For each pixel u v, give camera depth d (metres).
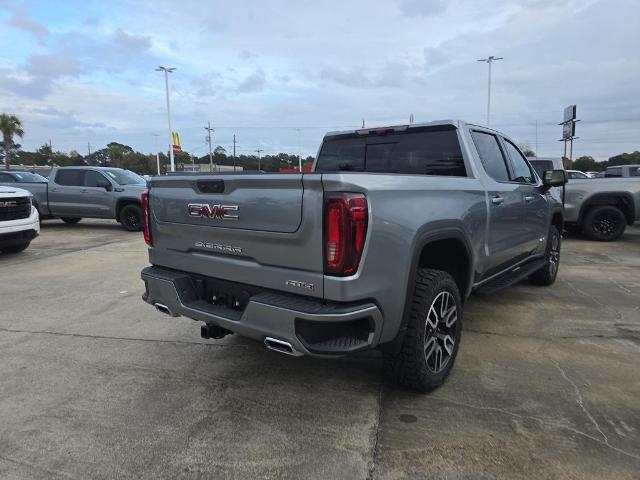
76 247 10.23
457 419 2.99
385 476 2.46
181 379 3.61
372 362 3.88
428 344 3.22
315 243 2.61
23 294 6.13
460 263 3.73
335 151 4.97
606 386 3.40
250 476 2.47
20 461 2.61
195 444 2.76
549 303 5.51
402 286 2.87
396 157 4.54
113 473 2.50
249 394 3.36
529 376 3.57
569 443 2.72
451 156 4.19
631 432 2.82
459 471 2.49
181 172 3.50
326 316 2.54
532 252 5.55
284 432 2.87
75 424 2.98
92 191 13.15
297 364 3.86
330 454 2.65
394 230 2.78
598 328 4.64
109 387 3.49
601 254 9.01
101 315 5.21
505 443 2.73
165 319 5.05
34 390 3.44
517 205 4.73
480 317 4.98
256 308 2.78
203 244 3.23
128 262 8.38
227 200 3.00
